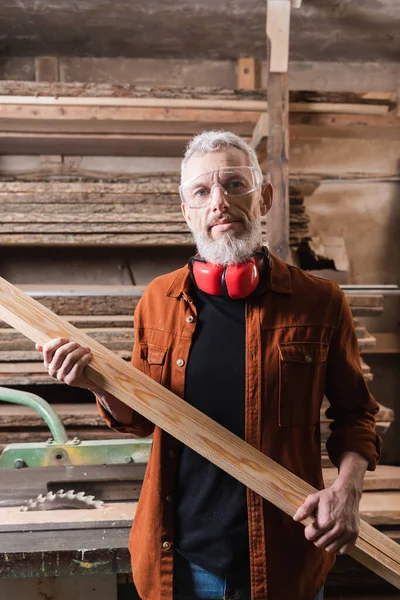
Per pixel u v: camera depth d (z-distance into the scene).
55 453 1.64
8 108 2.07
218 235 0.99
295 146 2.88
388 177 2.90
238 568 0.97
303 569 0.98
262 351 1.00
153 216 2.20
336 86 2.86
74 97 2.08
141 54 2.72
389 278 2.94
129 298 2.21
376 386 2.98
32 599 1.48
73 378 0.94
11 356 2.13
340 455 1.00
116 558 1.30
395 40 2.60
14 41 2.55
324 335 1.03
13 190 2.16
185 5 2.24
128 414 1.09
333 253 2.53
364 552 0.96
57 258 2.75
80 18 2.34
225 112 2.14
